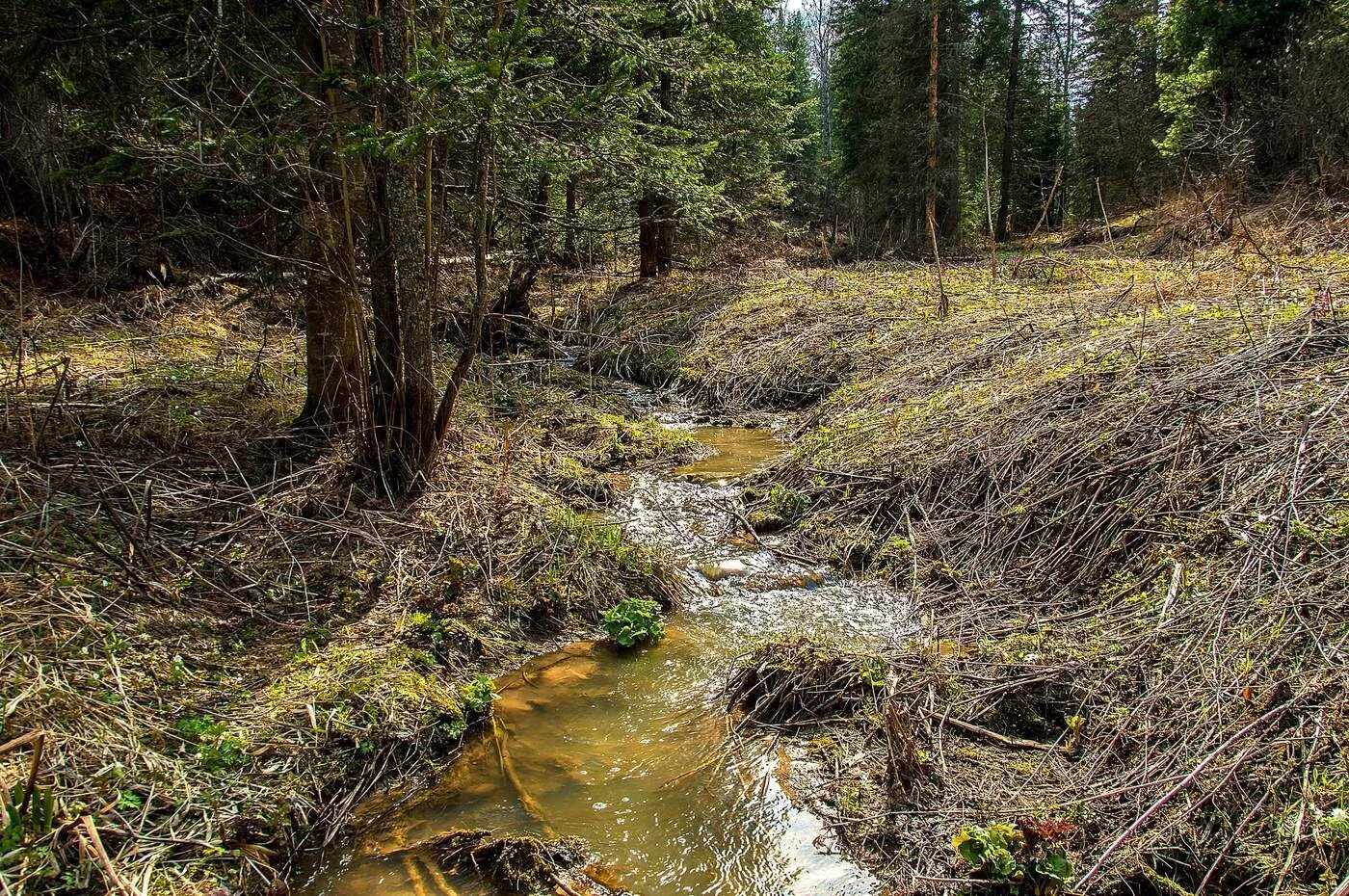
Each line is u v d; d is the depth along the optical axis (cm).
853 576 516
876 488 587
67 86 455
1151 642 348
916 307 1058
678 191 508
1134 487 457
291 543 444
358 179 480
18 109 765
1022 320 838
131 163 416
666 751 349
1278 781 255
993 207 2589
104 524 403
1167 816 263
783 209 2619
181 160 407
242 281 636
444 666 394
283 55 473
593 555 496
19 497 396
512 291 1075
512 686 399
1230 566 371
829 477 625
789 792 316
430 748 345
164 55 448
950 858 271
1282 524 370
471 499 518
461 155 539
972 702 352
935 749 322
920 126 1959
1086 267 1207
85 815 245
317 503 479
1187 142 1605
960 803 293
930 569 495
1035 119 2434
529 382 947
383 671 365
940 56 1961
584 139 469
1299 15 1565
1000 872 252
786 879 275
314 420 556
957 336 863
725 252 1694
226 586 401
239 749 306
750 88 1328
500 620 437
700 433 862
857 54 2186
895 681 346
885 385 791
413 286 480
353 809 310
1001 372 687
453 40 477
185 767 289
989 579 469
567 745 354
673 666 418
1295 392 462
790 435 818
